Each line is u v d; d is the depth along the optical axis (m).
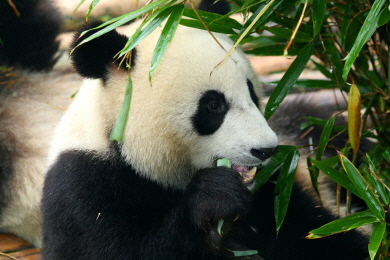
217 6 5.93
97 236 5.12
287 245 5.95
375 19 4.42
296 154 5.61
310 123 7.10
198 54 5.10
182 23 5.20
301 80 6.69
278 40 6.61
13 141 8.26
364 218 4.57
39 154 8.20
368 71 6.39
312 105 8.70
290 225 5.94
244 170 5.28
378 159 6.11
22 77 9.29
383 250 4.87
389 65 5.85
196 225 4.89
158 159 5.37
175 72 5.08
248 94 5.18
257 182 5.46
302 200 6.06
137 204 5.34
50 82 9.35
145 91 5.14
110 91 5.25
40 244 7.99
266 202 5.97
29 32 9.34
